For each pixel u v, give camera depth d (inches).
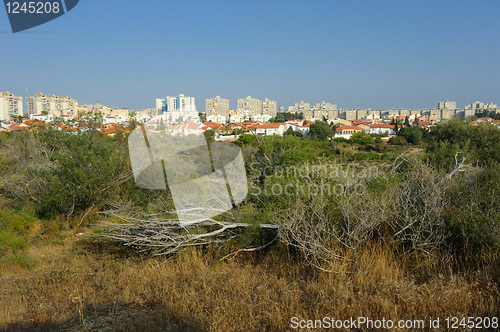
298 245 201.2
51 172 386.0
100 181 349.7
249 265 213.6
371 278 171.9
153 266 224.4
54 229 332.8
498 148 453.4
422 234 191.0
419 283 167.6
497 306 139.3
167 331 144.4
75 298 194.1
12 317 176.1
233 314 154.7
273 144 301.4
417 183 215.5
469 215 181.9
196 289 189.0
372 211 198.8
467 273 164.1
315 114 6560.0
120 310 175.2
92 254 267.0
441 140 539.8
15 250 280.7
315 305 155.2
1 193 412.8
